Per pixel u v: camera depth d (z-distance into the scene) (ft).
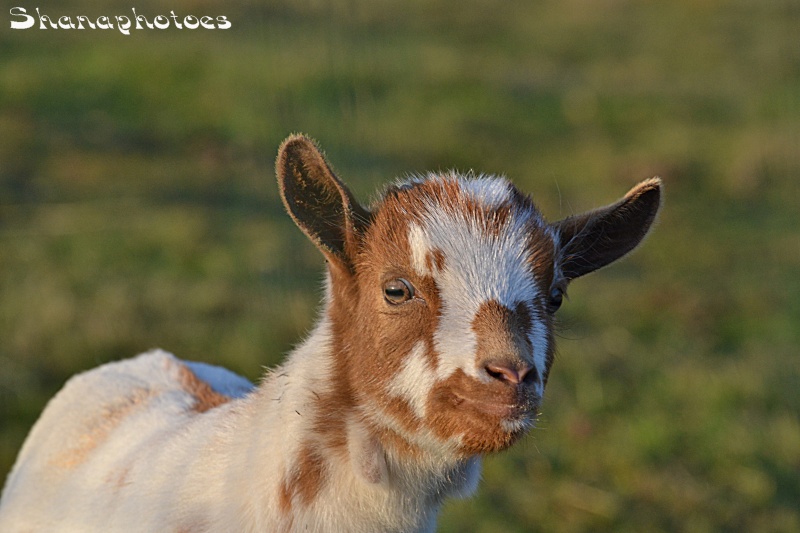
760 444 32.68
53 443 20.39
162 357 21.94
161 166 49.75
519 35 81.20
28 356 32.83
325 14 67.46
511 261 16.06
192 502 16.78
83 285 36.99
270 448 16.29
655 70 75.31
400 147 55.16
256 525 16.03
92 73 58.90
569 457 31.48
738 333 41.42
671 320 41.65
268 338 34.63
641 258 48.37
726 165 59.26
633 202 18.45
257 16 66.74
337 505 16.01
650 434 32.50
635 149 60.29
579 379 35.55
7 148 49.16
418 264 15.98
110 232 41.52
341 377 16.39
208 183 48.42
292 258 40.50
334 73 61.46
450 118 59.77
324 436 16.10
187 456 17.47
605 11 88.79
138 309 35.65
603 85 70.38
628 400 34.81
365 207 17.24
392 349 15.92
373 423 16.17
